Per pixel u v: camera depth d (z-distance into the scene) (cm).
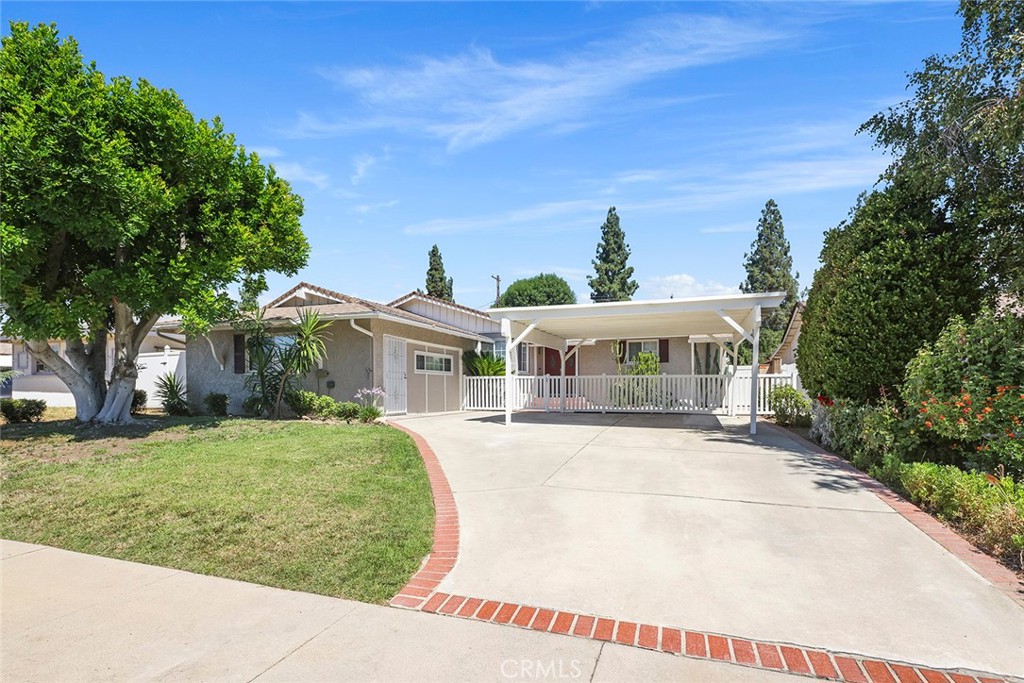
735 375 1606
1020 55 705
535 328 1525
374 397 1386
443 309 2198
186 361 1551
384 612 348
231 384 1491
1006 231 793
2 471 690
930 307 790
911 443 672
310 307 1566
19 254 779
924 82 902
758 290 3966
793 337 2138
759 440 1008
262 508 550
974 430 584
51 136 739
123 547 463
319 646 306
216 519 521
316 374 1457
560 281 4262
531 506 570
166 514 535
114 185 763
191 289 909
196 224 985
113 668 285
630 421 1364
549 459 817
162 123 890
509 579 394
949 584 374
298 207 1152
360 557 434
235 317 1163
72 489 615
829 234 1041
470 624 331
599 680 274
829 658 291
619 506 564
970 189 823
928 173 809
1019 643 301
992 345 613
